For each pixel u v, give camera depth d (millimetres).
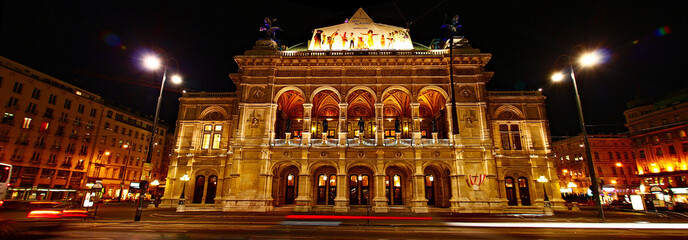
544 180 32875
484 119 32719
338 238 14172
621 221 22766
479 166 31516
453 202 30766
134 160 71062
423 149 32031
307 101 33719
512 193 34281
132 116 71375
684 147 59750
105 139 64000
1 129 47281
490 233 16141
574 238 14508
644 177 67062
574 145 77500
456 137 32250
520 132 35875
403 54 34500
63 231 15539
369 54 34844
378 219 23578
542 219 24031
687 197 49688
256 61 34562
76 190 57250
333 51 35281
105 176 63562
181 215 25797
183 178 34125
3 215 24344
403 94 38562
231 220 22328
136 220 20422
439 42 38531
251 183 31344
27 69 51688
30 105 51344
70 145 57188
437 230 17297
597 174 71688
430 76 34156
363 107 41531
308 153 32250
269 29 37719
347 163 31953
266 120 33062
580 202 51938
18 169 49125
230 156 35688
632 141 70875
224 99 38375
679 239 14344
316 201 34844
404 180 35344
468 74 34250
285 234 15281
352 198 35344
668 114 63188
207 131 38031
